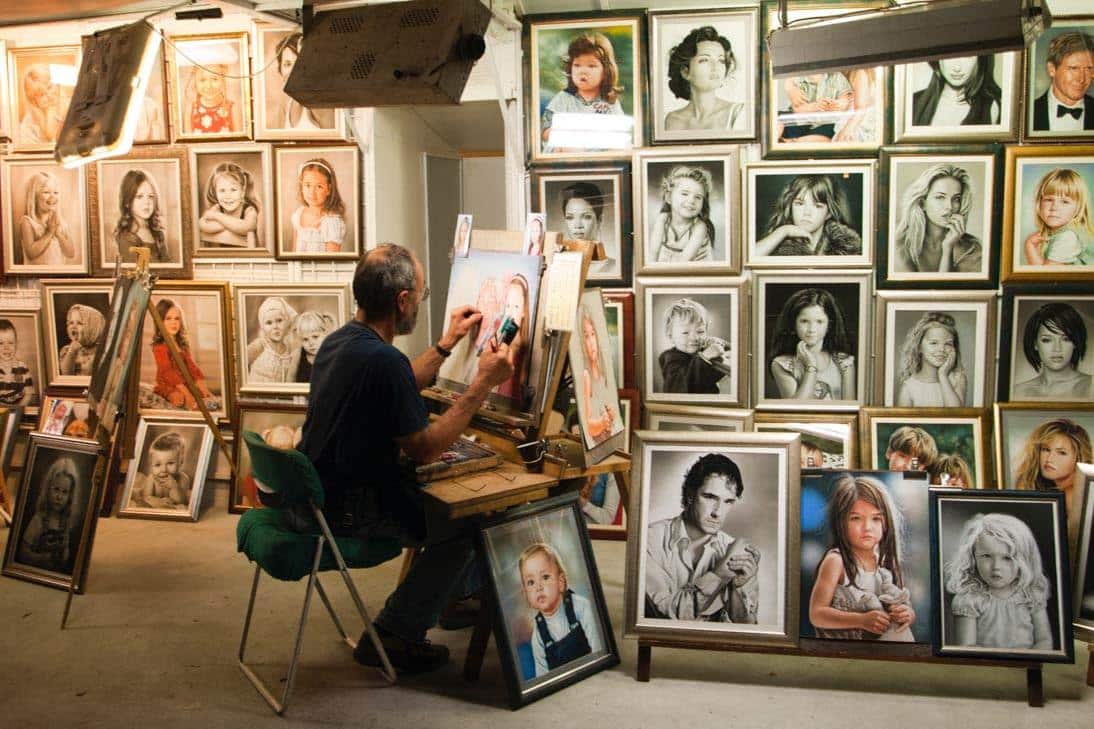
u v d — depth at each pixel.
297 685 2.92
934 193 4.02
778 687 2.89
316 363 2.94
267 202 4.65
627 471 3.27
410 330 3.07
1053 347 4.04
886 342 4.11
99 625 3.40
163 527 4.59
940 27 3.21
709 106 4.12
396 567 4.00
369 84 3.24
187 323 4.76
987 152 3.97
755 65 4.06
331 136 4.53
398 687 2.91
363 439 2.78
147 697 2.84
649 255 4.23
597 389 3.17
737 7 4.03
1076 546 2.99
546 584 2.93
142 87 3.94
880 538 2.88
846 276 4.10
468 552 2.98
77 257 4.92
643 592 2.96
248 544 2.84
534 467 2.98
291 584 3.81
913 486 2.91
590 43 4.16
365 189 4.60
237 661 3.10
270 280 4.74
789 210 4.11
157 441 4.80
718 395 4.25
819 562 2.89
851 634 2.82
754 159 4.15
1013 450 4.07
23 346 5.04
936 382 4.11
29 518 3.87
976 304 4.05
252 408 4.73
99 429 3.67
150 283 3.76
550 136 4.25
